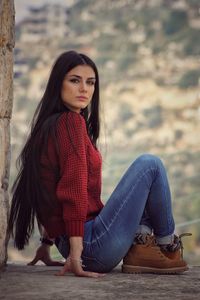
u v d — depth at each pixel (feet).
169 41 403.95
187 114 335.88
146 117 334.44
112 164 228.84
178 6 427.74
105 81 369.71
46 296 10.89
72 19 456.04
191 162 269.23
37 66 402.72
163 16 423.23
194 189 224.12
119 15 444.55
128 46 402.93
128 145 302.45
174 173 253.24
